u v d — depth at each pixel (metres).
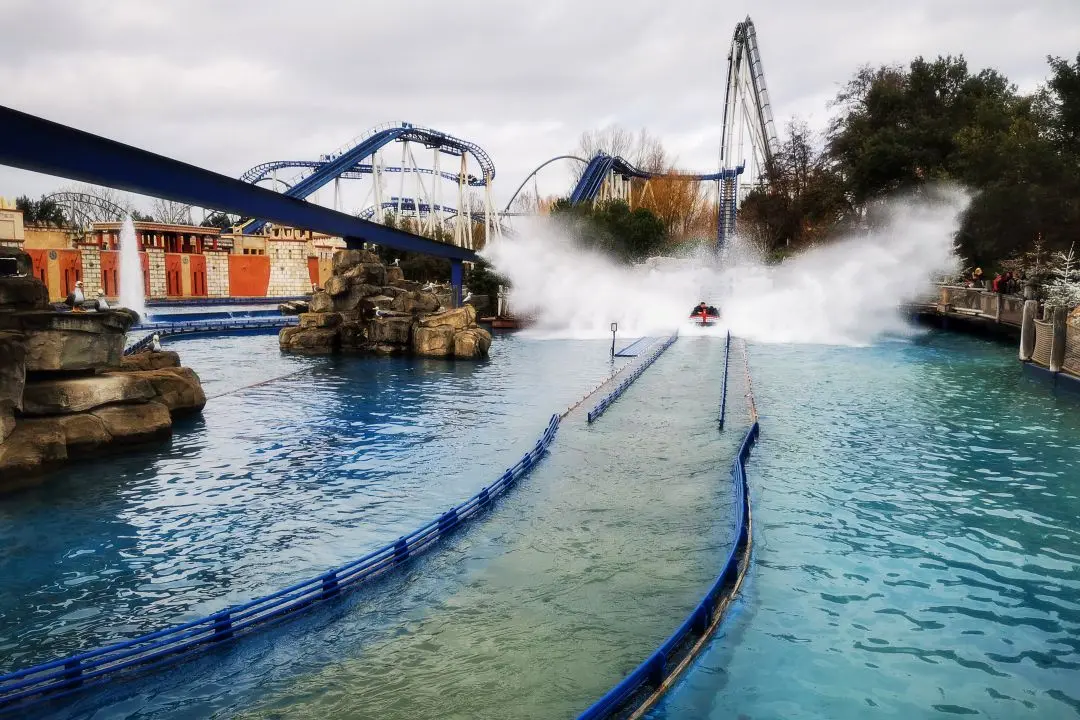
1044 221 36.56
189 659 8.46
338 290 42.69
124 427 18.83
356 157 74.62
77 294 19.45
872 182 55.94
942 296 45.81
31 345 17.22
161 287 71.25
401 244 49.97
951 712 7.24
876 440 18.33
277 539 12.31
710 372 30.67
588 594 9.95
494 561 11.16
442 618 9.36
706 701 7.41
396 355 39.44
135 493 14.86
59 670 8.23
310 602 9.77
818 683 7.73
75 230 77.38
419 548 11.67
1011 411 21.55
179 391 22.53
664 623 9.10
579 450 17.78
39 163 18.48
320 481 15.67
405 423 21.61
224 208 28.50
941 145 52.12
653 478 15.34
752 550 11.35
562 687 7.72
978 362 31.94
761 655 8.29
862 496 13.95
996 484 14.61
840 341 41.25
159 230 72.62
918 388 25.66
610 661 8.24
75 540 12.30
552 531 12.38
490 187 88.25
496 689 7.71
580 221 69.94
